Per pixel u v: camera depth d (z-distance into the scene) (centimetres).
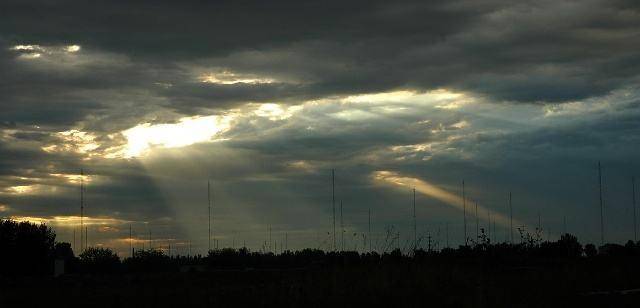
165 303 3094
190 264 9900
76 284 5500
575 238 7194
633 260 6081
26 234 8525
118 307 3064
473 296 2852
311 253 8262
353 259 3903
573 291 3412
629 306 2778
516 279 3925
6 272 8312
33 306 3181
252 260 8938
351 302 2834
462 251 5519
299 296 2930
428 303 2786
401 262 3619
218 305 2909
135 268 10006
